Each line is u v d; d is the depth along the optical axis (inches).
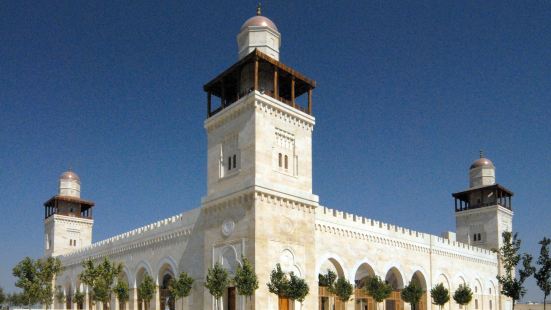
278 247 1780.3
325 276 2037.4
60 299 3358.8
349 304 2160.4
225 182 1915.6
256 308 1657.2
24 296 2615.7
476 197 3560.5
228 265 1817.2
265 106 1856.5
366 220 2338.8
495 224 3376.0
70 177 3855.8
